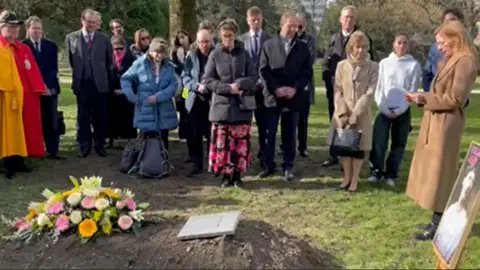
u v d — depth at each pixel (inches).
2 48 273.4
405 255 186.1
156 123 281.1
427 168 196.4
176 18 428.8
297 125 296.0
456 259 156.9
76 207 191.2
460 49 190.5
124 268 173.0
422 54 955.3
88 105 319.9
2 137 274.4
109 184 271.1
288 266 170.9
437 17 967.0
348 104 253.1
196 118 283.7
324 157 330.3
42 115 312.2
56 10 795.4
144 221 197.5
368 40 254.5
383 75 263.9
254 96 278.2
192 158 288.8
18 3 756.0
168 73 282.7
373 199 247.8
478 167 161.9
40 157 314.3
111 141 350.6
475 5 853.2
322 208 235.0
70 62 319.6
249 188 264.2
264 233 187.8
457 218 164.6
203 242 177.3
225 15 1208.2
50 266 176.9
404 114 266.1
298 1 1101.7
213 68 257.1
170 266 171.3
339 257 184.1
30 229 192.2
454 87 186.9
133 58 333.4
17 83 276.8
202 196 251.4
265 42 270.2
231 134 261.9
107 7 824.9
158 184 271.4
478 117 561.6
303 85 269.0
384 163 280.5
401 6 1003.3
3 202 243.1
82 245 181.9
